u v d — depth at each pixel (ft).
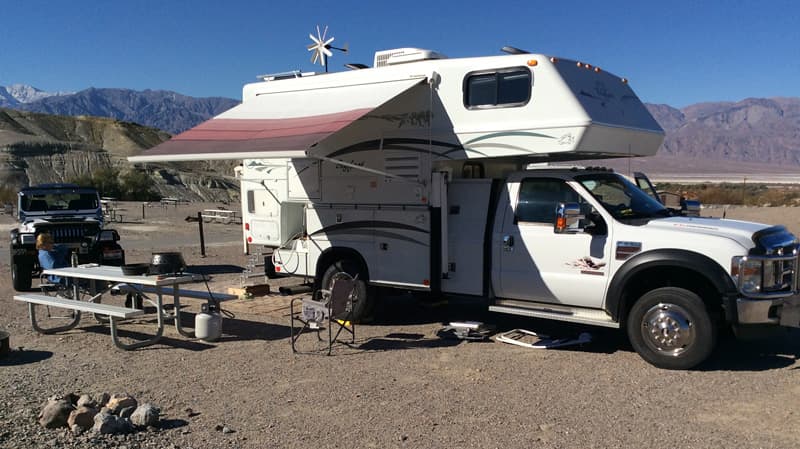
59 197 43.75
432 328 25.91
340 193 27.04
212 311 24.48
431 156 24.41
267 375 19.49
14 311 30.50
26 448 13.89
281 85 28.48
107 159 316.19
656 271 20.47
